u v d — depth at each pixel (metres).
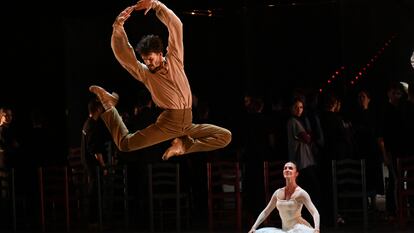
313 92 12.91
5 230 13.57
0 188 13.67
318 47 18.28
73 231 13.27
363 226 12.62
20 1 16.53
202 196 14.27
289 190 10.00
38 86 16.70
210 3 18.00
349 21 18.27
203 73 18.55
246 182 12.92
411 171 12.48
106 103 6.22
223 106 18.55
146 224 13.43
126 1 17.06
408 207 13.11
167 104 5.95
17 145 13.97
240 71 18.52
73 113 17.00
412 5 18.72
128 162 13.52
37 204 14.12
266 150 12.84
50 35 16.83
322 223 12.70
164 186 13.16
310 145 12.38
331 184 12.71
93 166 13.22
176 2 17.97
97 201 13.34
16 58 16.56
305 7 18.20
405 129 12.47
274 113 13.27
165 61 5.89
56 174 14.02
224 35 18.52
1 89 16.44
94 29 17.30
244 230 12.87
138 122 12.65
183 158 13.30
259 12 18.33
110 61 17.38
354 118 13.43
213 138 6.12
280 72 18.33
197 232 12.78
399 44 18.59
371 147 13.05
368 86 18.16
